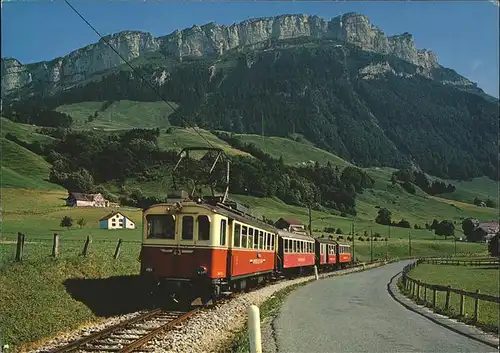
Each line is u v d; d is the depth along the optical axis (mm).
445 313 19297
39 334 13234
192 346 12336
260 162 172875
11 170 122812
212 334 14172
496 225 126500
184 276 18578
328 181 184500
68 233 57906
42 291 15734
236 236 21000
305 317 17922
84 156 151000
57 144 159625
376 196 184625
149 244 19031
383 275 50531
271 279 31906
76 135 165750
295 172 182000
